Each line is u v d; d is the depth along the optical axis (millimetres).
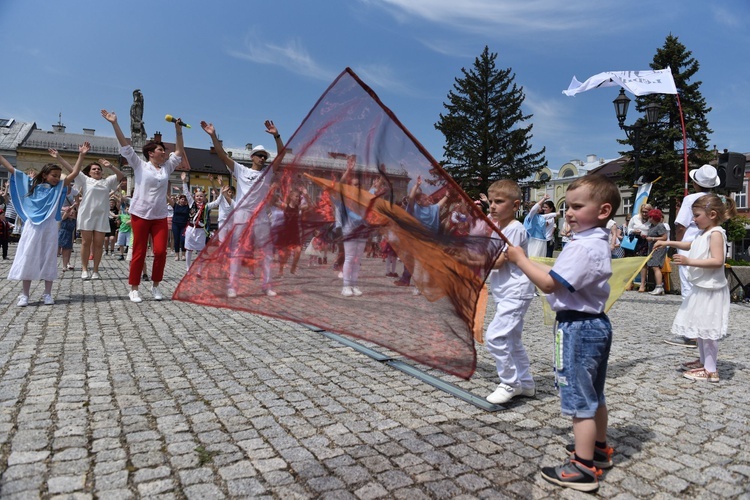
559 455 2777
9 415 3055
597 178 2457
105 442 2752
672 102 35031
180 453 2658
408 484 2424
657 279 10969
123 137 6996
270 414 3250
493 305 8109
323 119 2975
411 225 2779
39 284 8812
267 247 3092
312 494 2305
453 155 47000
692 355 5258
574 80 9945
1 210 13938
